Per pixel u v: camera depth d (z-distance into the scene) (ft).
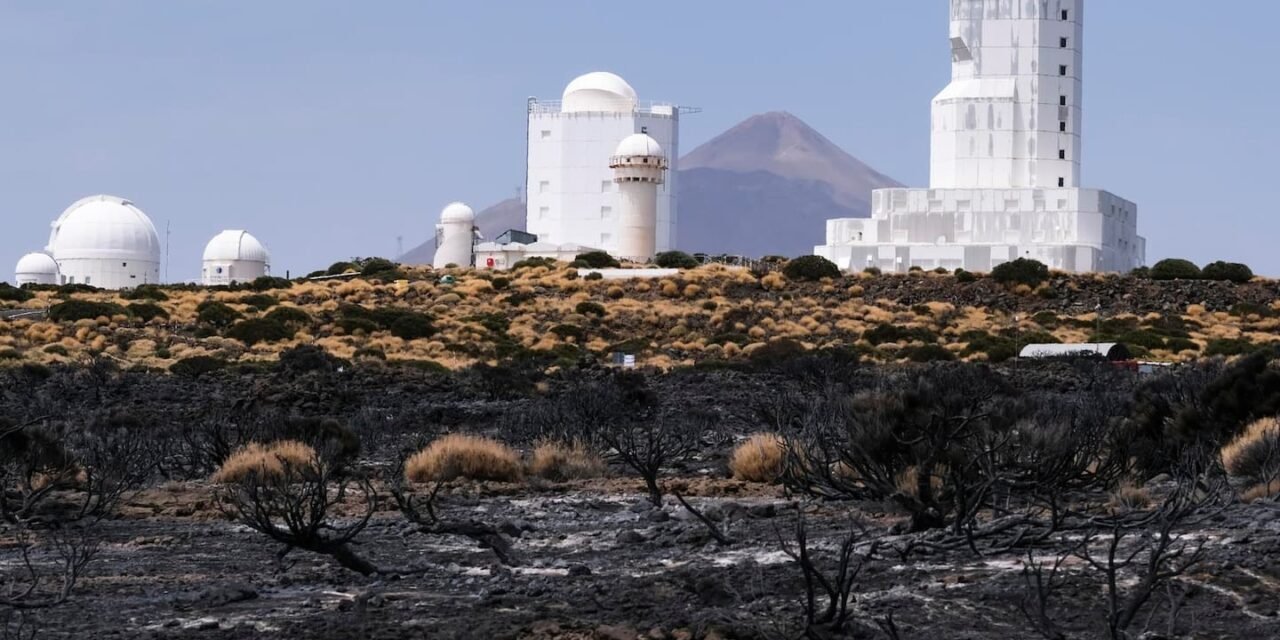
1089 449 271.90
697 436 447.01
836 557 205.57
